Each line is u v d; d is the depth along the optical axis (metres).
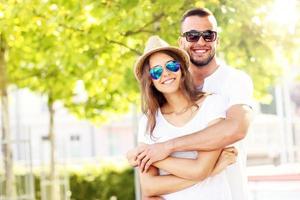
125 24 7.20
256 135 16.17
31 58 11.37
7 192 11.20
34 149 26.12
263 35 8.52
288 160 12.16
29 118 29.59
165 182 4.02
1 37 9.77
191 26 4.60
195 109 4.05
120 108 12.40
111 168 16.81
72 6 7.84
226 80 4.33
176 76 4.03
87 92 10.51
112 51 8.37
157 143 4.03
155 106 4.13
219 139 3.92
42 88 12.20
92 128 30.34
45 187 14.94
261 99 10.71
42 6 7.82
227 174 4.31
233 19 7.68
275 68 10.25
